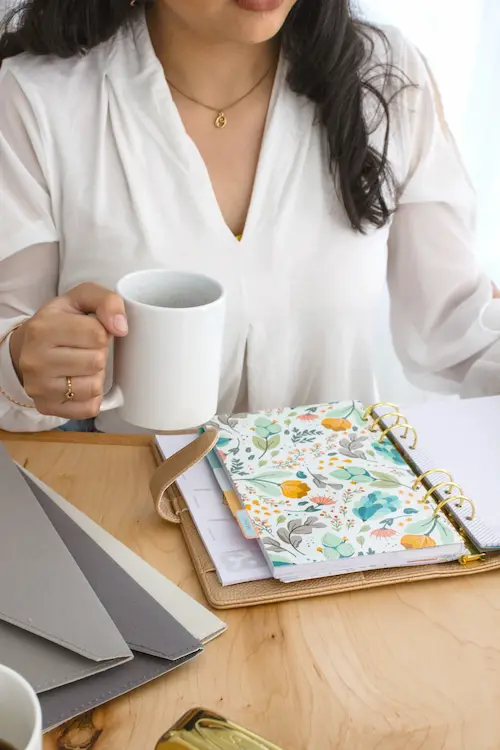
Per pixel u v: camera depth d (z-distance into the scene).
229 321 1.21
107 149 1.17
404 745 0.62
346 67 1.15
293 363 1.28
